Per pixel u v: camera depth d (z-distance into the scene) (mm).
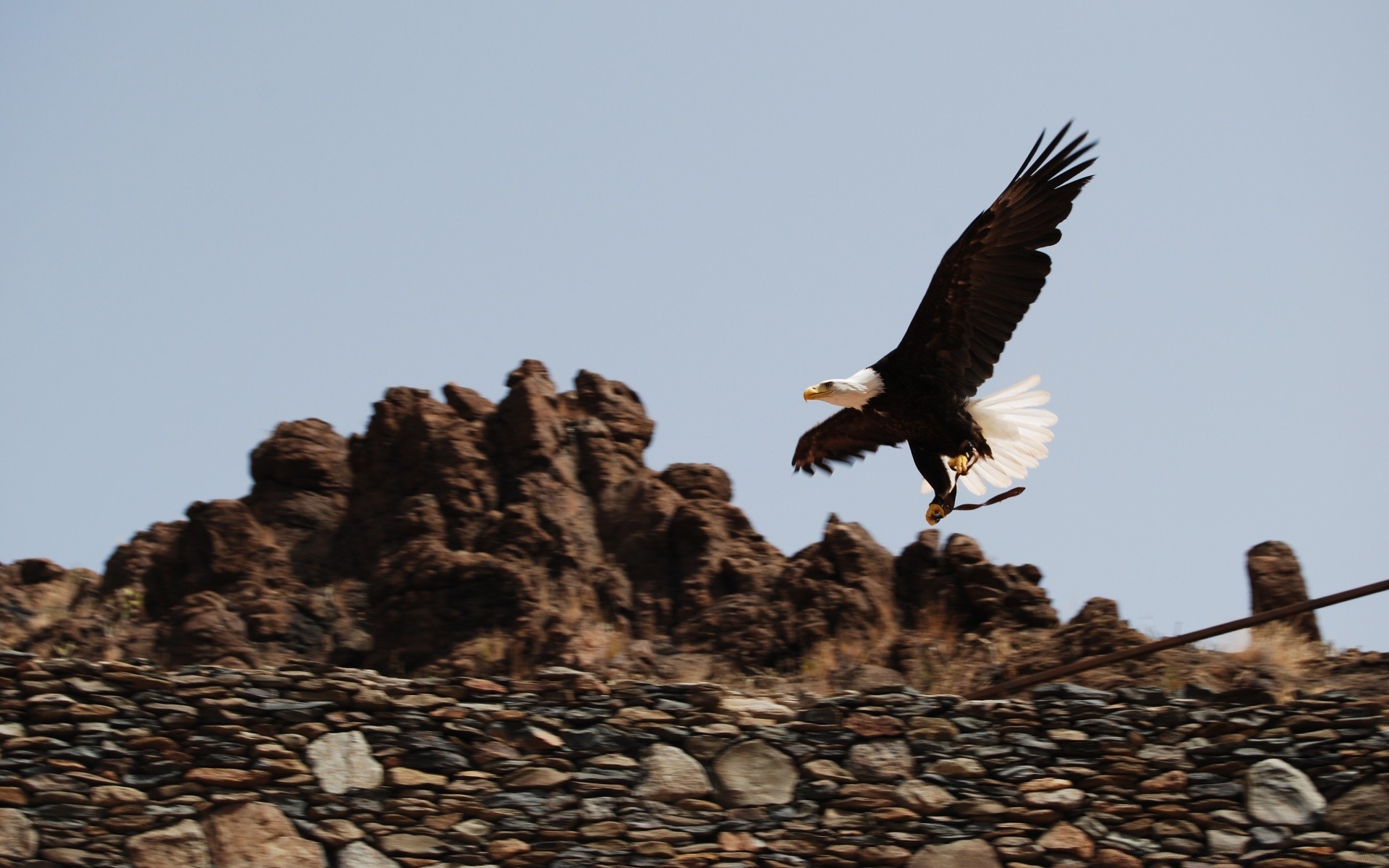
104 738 15789
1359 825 15836
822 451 16719
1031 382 15148
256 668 20859
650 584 22781
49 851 15016
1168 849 15938
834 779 16406
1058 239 13648
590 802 16094
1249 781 16250
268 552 23031
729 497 24578
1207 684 19062
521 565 22219
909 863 15867
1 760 15477
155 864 15125
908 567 22844
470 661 20812
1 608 23266
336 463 24641
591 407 25641
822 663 20984
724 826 16031
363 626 22156
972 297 13992
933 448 14273
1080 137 13586
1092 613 20844
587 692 16906
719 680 20797
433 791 16016
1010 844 15984
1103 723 16781
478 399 25375
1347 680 19094
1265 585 21359
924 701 17000
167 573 23078
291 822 15586
